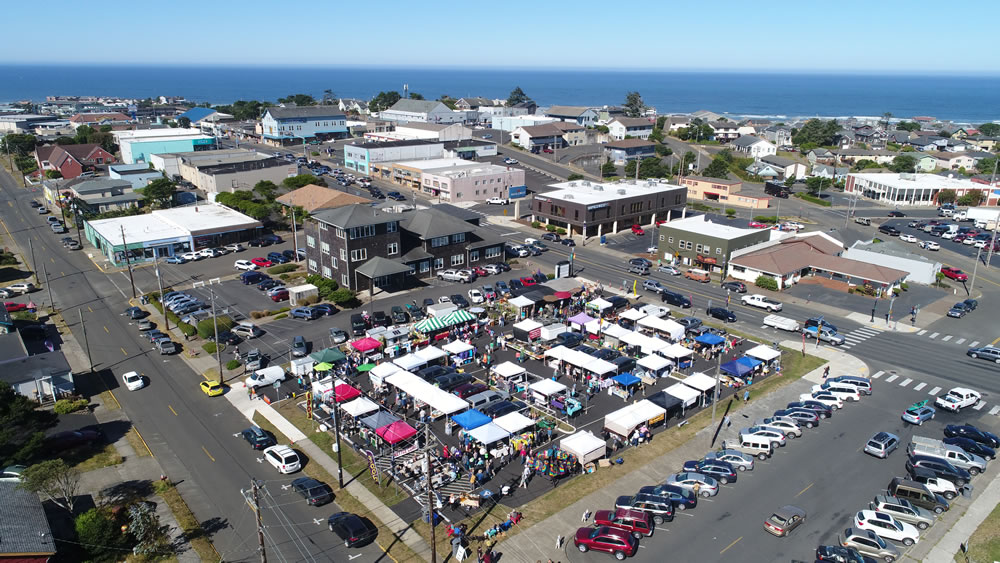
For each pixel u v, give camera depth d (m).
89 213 123.06
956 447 50.84
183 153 172.00
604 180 173.50
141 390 62.50
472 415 53.66
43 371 59.41
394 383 59.25
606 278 97.88
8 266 100.19
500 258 104.44
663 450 53.22
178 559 40.31
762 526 43.84
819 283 96.19
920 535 43.16
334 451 52.53
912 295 91.50
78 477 48.41
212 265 101.88
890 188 156.38
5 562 36.75
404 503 46.09
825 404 59.03
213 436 54.75
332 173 172.50
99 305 84.50
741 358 66.12
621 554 40.41
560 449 51.72
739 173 191.25
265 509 45.31
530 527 43.62
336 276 91.19
